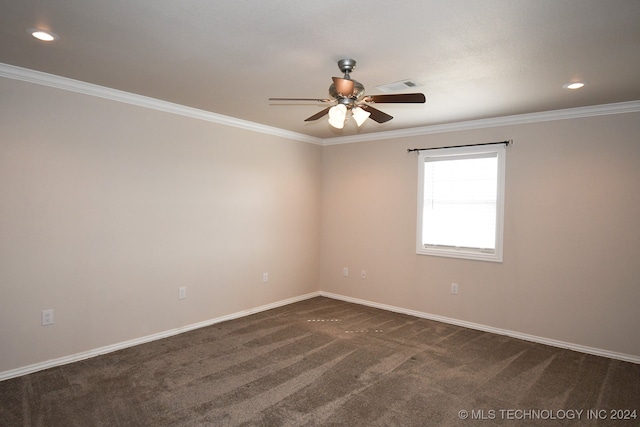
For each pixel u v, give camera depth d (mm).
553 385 2963
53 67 2863
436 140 4617
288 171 5211
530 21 1999
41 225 3064
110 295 3484
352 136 5371
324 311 4934
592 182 3637
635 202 3436
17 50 2527
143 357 3363
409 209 4859
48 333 3117
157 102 3725
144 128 3678
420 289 4770
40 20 2084
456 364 3324
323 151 5742
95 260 3379
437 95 3316
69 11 1978
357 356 3471
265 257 4945
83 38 2320
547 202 3871
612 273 3549
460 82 2984
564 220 3781
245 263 4695
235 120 4453
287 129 5023
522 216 4016
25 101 2957
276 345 3713
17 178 2938
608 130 3551
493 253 4223
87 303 3338
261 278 4906
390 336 4027
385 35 2195
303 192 5461
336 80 2199
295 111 4086
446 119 4230
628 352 3469
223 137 4379
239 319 4543
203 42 2348
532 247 3961
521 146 4012
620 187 3504
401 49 2391
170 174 3902
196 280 4172
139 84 3229
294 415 2475
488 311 4250
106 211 3439
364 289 5297
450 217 4543
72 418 2391
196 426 2332
